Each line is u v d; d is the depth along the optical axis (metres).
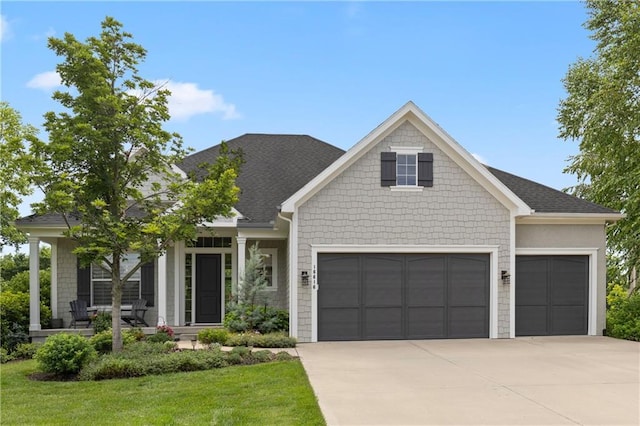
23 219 16.86
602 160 24.30
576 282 17.16
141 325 18.23
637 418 7.64
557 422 7.44
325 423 7.29
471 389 9.34
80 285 18.42
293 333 15.47
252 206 18.41
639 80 21.31
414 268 16.16
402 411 7.92
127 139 12.33
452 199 16.22
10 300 17.41
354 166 15.95
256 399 8.56
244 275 17.03
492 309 16.28
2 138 20.97
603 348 14.12
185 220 12.43
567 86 26.39
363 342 15.45
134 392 9.23
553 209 17.05
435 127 15.97
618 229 23.83
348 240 15.80
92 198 12.25
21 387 9.84
